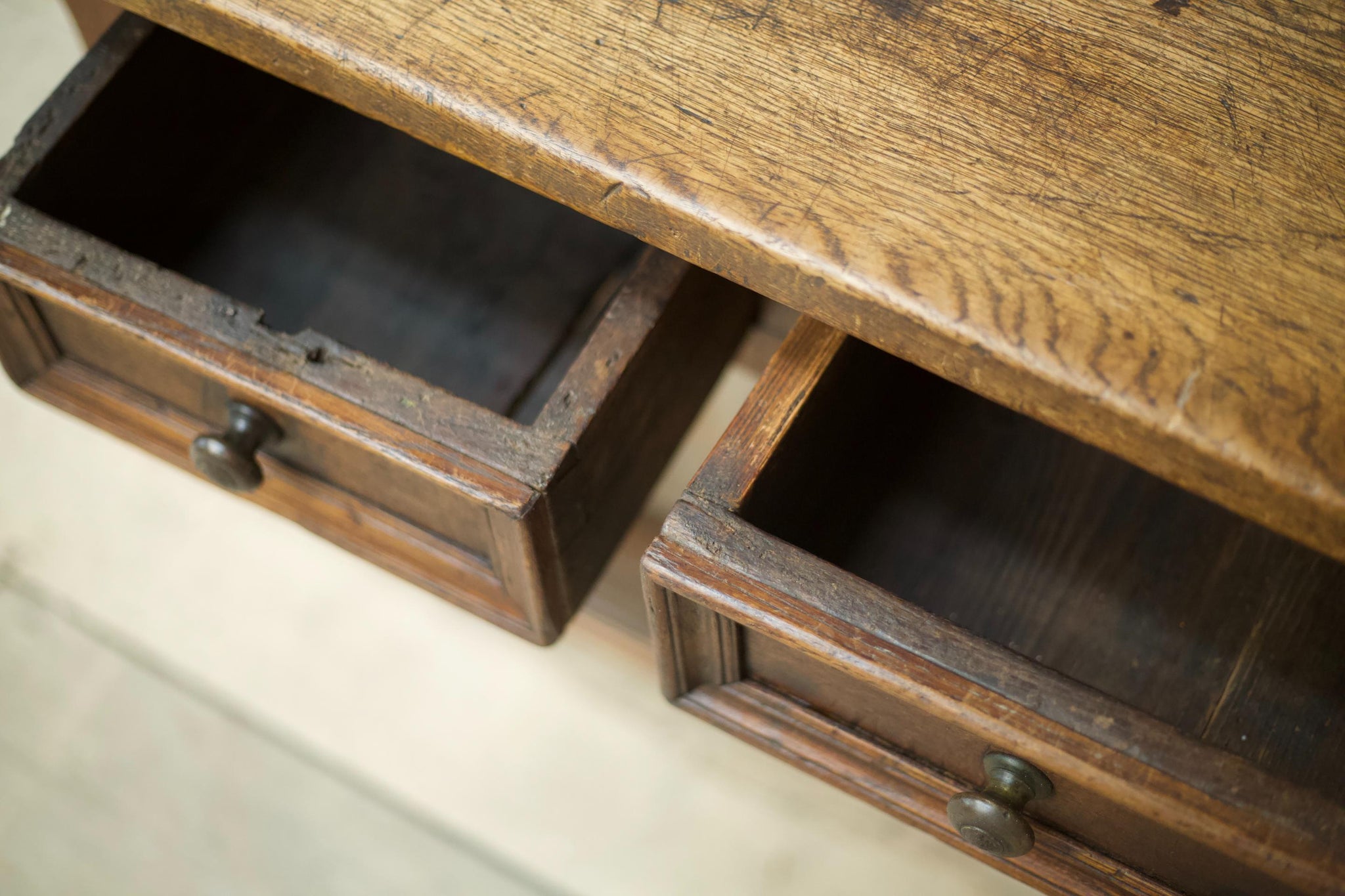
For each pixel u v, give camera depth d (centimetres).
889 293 52
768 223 54
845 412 72
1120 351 50
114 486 109
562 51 58
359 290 93
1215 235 53
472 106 57
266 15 59
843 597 59
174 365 71
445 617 103
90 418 82
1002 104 56
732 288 82
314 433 69
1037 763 56
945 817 69
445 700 101
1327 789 72
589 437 66
